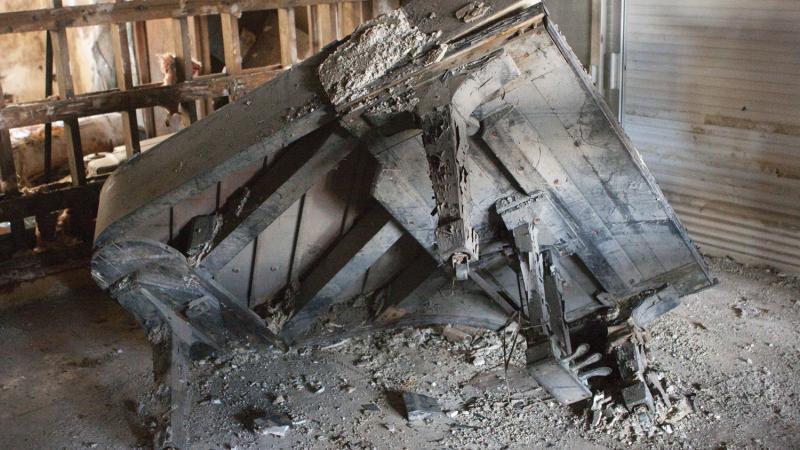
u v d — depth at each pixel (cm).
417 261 550
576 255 533
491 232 507
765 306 607
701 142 678
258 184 493
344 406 507
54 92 927
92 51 906
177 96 684
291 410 504
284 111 439
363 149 490
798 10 596
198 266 502
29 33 906
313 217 520
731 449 455
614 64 705
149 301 482
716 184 679
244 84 714
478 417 493
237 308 521
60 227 701
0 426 500
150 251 477
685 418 481
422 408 497
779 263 658
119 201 475
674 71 677
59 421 504
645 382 489
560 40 415
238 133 448
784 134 629
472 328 582
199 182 451
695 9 649
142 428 495
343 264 526
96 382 546
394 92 411
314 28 790
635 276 541
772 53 618
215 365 553
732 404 495
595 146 462
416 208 485
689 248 522
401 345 571
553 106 443
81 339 602
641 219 502
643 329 546
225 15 702
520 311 495
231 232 495
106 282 480
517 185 479
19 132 793
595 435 471
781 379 517
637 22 688
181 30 678
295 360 558
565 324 474
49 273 666
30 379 550
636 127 716
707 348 555
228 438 479
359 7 775
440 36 417
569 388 455
